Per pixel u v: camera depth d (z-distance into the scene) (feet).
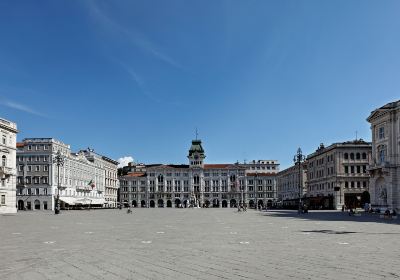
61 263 57.67
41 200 432.66
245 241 86.63
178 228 128.67
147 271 51.44
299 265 55.47
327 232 111.04
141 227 134.00
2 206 293.02
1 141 292.40
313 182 472.03
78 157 508.53
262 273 49.90
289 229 123.13
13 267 54.70
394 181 265.13
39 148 438.40
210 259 60.80
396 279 46.19
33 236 99.91
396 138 265.54
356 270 51.67
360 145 381.81
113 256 64.13
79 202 438.81
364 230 118.21
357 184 379.76
